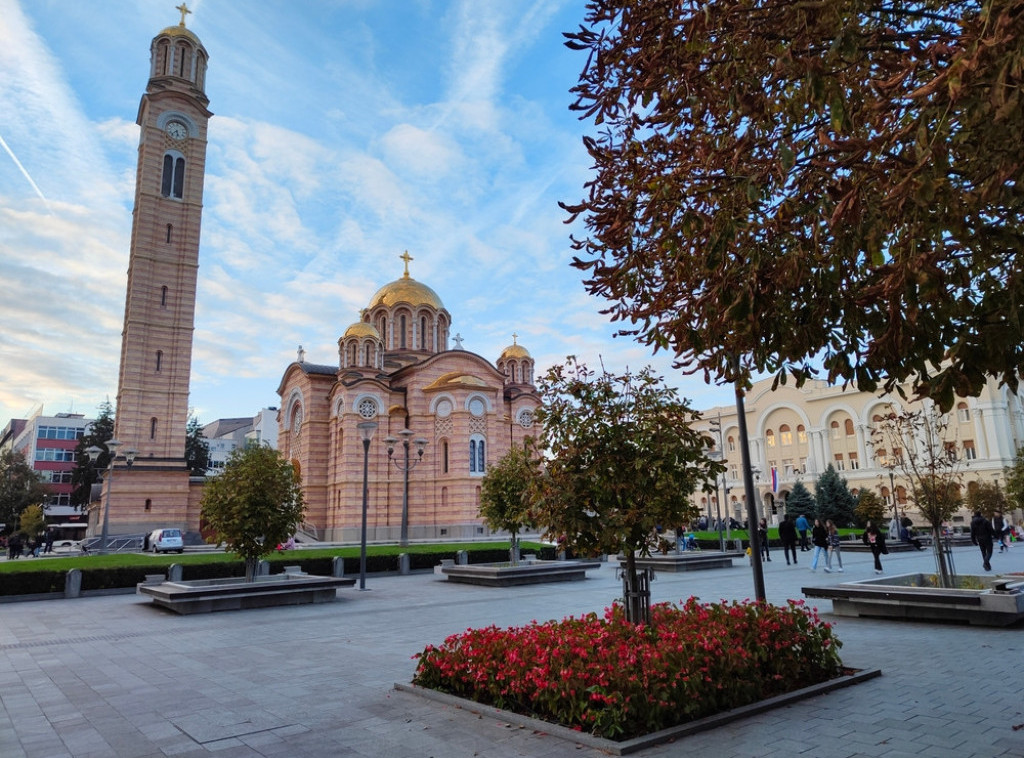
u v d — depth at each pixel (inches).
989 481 2032.5
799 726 268.7
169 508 1983.3
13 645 525.0
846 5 174.6
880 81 180.5
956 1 187.5
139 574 928.3
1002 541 1311.5
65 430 3917.3
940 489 590.9
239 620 638.5
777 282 198.4
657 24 211.2
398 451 2073.1
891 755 235.9
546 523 351.3
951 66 145.6
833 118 166.6
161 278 2111.2
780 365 228.4
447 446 2079.2
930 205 173.8
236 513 752.3
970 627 490.0
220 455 4367.6
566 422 354.0
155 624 626.2
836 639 351.6
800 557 1295.5
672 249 229.1
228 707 328.8
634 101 229.3
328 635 540.7
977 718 276.8
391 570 1112.2
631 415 351.9
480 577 920.3
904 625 505.7
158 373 2062.0
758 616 342.3
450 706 315.3
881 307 203.9
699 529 2304.4
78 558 1155.9
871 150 182.7
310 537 2037.4
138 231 2090.3
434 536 2020.2
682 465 348.5
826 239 217.3
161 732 291.9
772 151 221.1
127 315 2069.4
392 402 2138.3
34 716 321.7
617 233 245.9
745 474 450.3
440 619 614.9
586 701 265.1
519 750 250.1
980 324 177.9
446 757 246.2
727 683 287.1
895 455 650.2
